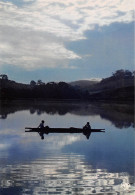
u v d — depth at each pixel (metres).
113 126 52.59
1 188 16.95
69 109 104.50
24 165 22.14
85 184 17.89
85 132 43.25
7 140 34.41
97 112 90.12
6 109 96.75
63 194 16.23
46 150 28.62
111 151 29.02
